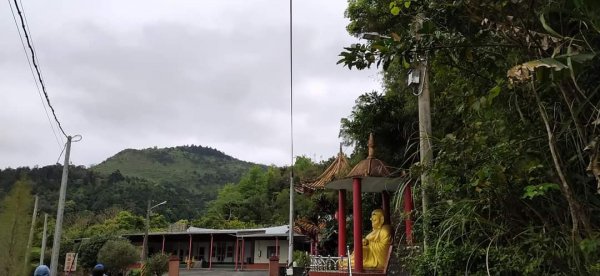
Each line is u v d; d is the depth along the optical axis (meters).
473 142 5.23
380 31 11.77
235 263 50.28
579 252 3.87
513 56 4.93
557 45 3.80
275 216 63.28
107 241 39.91
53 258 18.98
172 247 55.34
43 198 50.19
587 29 3.66
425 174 6.59
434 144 7.22
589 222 3.86
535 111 4.64
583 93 3.47
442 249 5.81
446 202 5.74
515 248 4.75
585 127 3.72
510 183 4.79
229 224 61.12
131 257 37.00
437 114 8.35
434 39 5.34
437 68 6.43
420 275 6.48
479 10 4.51
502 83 4.68
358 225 11.65
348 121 15.83
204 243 54.66
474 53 5.42
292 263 24.61
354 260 11.52
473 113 5.84
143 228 60.75
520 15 4.13
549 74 3.33
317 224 25.75
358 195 11.80
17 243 21.34
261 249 49.22
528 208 4.80
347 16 13.40
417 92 7.91
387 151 14.64
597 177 3.36
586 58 3.22
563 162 4.16
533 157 4.44
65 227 60.69
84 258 42.16
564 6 3.72
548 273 4.48
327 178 13.29
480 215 5.24
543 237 4.39
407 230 10.63
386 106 14.63
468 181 5.38
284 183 68.75
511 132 4.80
